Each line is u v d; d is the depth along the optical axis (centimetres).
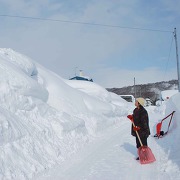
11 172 454
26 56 1056
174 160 529
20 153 516
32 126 642
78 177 483
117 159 610
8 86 670
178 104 1034
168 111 1307
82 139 816
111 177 477
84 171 519
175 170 474
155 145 750
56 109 876
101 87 1853
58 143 673
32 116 693
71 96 1123
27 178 470
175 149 626
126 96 4428
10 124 541
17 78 721
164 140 793
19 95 689
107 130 1177
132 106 2594
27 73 910
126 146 768
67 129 759
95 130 1025
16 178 452
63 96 1059
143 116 591
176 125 833
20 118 632
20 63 906
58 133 713
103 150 715
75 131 810
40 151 580
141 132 587
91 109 1255
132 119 609
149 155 566
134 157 627
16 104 662
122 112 1831
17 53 964
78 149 729
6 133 509
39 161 541
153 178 457
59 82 1142
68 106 1019
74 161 604
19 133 554
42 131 653
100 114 1315
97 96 1758
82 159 620
